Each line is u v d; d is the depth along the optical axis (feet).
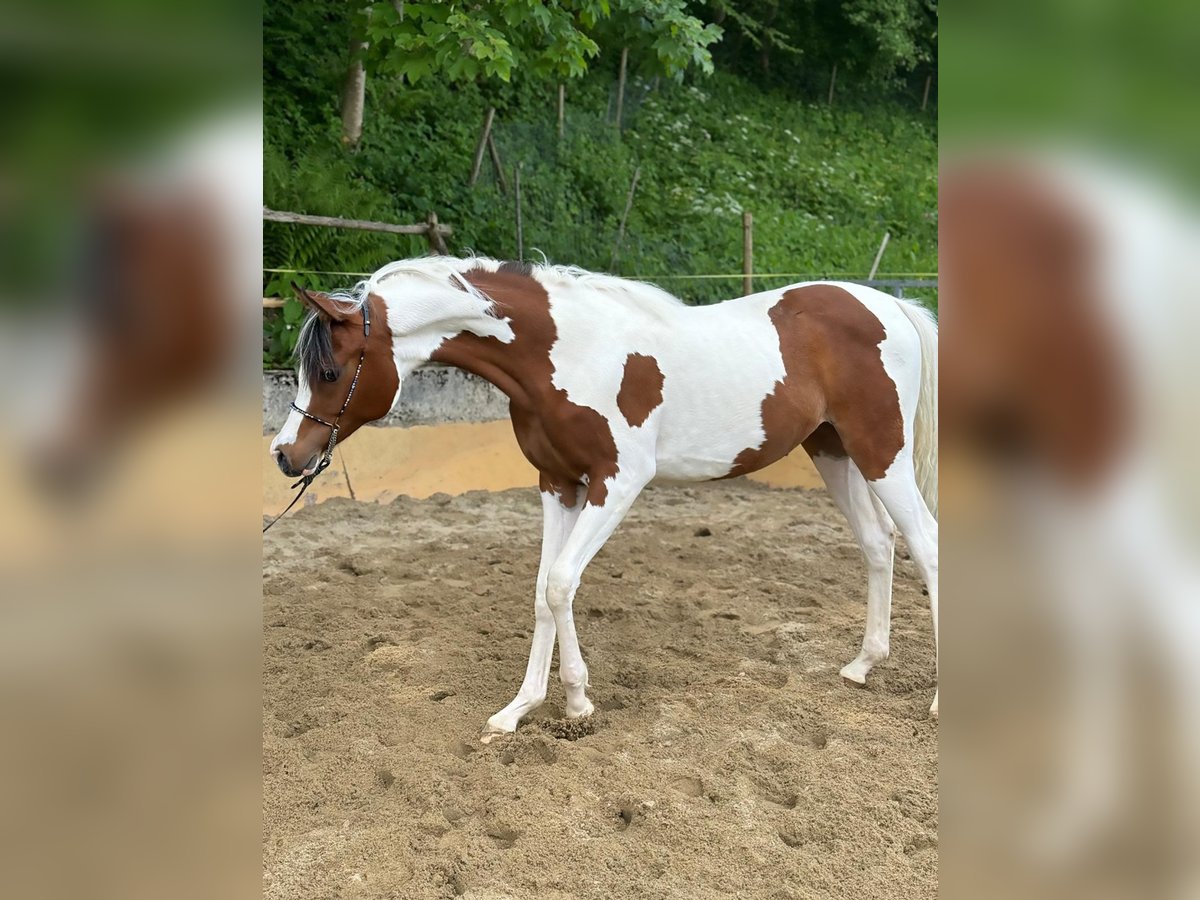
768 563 16.20
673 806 8.09
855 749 9.29
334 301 9.29
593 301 9.89
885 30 44.27
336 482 19.61
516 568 15.87
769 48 45.98
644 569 15.79
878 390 10.43
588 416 9.57
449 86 31.81
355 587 14.82
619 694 10.76
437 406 21.27
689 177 34.88
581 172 31.73
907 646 12.27
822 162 39.42
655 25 23.84
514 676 11.41
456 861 7.35
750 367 10.11
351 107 27.14
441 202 27.45
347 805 8.45
